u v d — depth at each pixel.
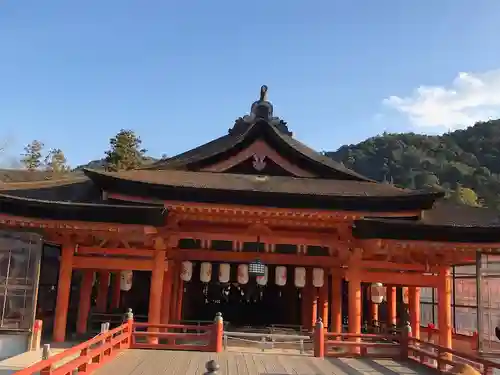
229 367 13.80
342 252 18.97
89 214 16.97
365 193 18.73
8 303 16.42
